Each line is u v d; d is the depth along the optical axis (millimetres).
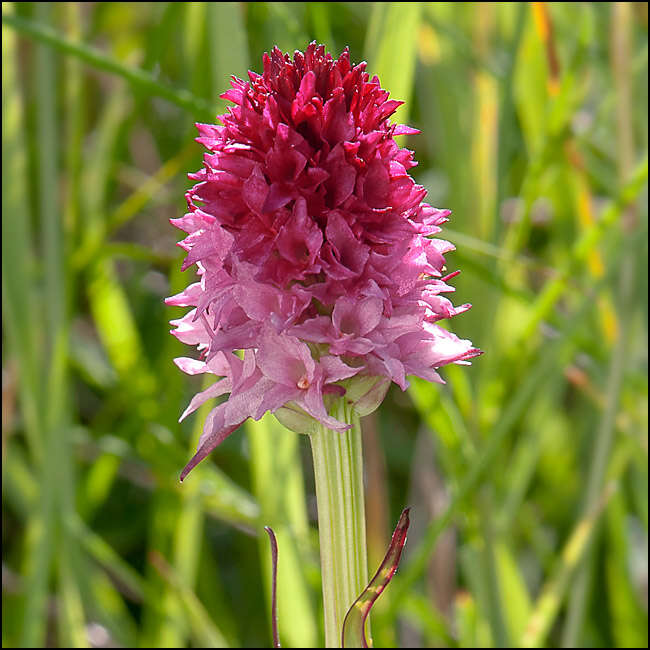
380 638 197
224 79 195
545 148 201
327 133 147
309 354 147
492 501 198
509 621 204
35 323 203
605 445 198
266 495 194
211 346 147
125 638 207
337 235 146
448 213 152
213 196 148
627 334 199
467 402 202
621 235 210
